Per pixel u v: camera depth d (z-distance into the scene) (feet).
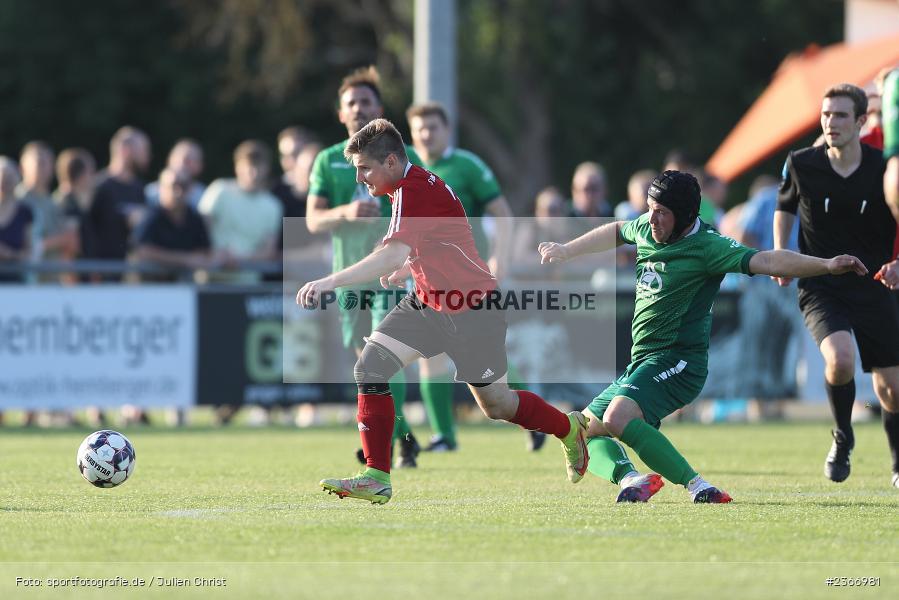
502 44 360.69
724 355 176.55
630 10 390.01
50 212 172.76
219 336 166.61
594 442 85.61
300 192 173.37
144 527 72.59
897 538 69.31
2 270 164.35
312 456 122.01
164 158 393.29
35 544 67.15
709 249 80.74
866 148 94.63
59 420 169.89
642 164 388.16
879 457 121.39
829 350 93.71
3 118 387.34
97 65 385.09
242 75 362.74
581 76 377.09
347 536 69.56
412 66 369.30
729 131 381.19
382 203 107.76
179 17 389.80
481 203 120.16
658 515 77.10
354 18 383.65
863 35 213.05
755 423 172.14
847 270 76.79
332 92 391.04
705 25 384.88
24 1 385.09
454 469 108.99
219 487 94.17
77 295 163.32
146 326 164.86
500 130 384.06
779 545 67.00
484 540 68.33
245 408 178.40
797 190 95.86
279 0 354.54
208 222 173.47
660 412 83.15
